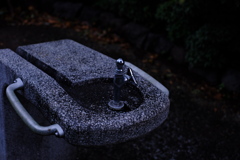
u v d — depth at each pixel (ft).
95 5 15.48
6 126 5.02
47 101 3.68
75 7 15.24
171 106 9.21
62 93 3.89
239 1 9.28
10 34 12.32
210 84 10.70
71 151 6.45
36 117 5.28
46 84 4.05
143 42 12.89
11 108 4.96
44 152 5.74
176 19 11.45
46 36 12.63
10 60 4.75
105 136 3.33
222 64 10.58
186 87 10.33
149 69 11.18
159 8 12.03
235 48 10.04
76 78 4.42
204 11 10.46
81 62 5.09
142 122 3.55
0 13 14.17
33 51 5.32
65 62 4.99
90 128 3.25
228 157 7.42
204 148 7.64
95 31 13.84
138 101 4.21
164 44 12.48
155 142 7.67
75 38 12.85
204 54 10.28
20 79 4.24
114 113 3.85
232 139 8.11
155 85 4.80
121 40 13.24
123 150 7.26
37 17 14.76
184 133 8.12
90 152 7.09
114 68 5.00
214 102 9.67
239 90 10.14
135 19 13.32
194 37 10.49
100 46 12.43
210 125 8.58
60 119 3.39
